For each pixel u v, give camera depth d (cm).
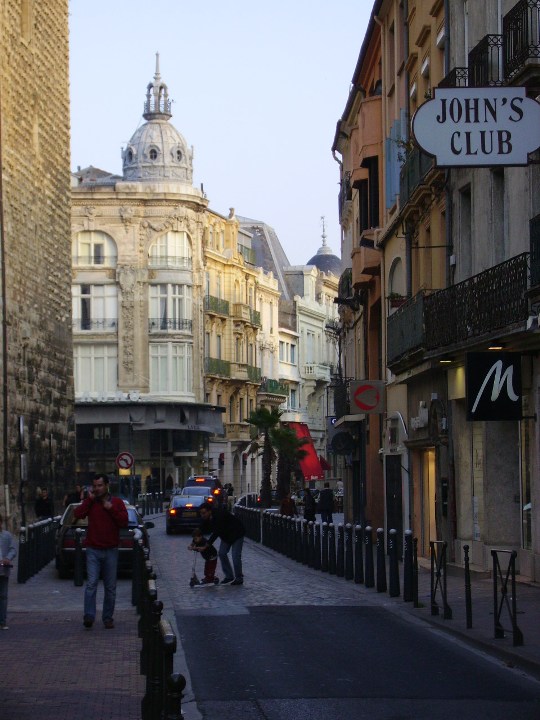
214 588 2773
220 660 1653
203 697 1386
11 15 4625
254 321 11038
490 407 2358
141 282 9250
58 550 3105
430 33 3231
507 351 2433
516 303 2317
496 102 1959
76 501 4491
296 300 12912
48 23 5262
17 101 4725
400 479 3659
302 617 2147
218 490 6169
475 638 1755
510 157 1958
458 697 1372
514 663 1586
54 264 5375
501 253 2644
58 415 5400
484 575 2633
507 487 2664
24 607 2400
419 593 2480
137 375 9206
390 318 3497
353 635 1889
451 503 2925
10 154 4606
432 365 2914
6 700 1366
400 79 3803
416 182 3241
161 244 9312
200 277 9575
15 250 4662
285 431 8806
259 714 1288
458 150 1956
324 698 1372
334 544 3083
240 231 11106
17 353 4662
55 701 1359
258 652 1722
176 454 9369
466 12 2877
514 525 2658
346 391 4828
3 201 4469
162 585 2889
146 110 9625
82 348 9212
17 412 4638
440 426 3011
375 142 4178
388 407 3959
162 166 9475
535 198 2348
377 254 4188
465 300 2622
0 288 4375
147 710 1127
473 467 2834
